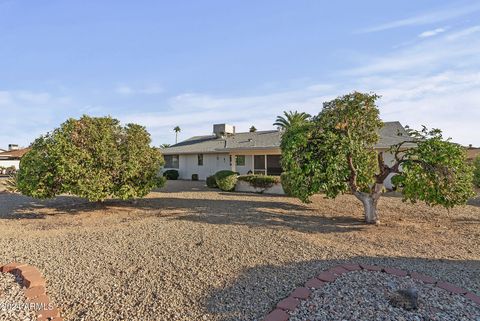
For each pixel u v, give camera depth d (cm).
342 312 316
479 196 1358
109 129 1025
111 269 471
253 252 550
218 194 1570
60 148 923
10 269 463
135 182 1053
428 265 485
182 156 2795
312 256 525
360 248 585
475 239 666
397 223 831
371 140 905
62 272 458
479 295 372
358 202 1239
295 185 860
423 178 741
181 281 418
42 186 939
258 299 358
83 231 744
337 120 846
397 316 307
